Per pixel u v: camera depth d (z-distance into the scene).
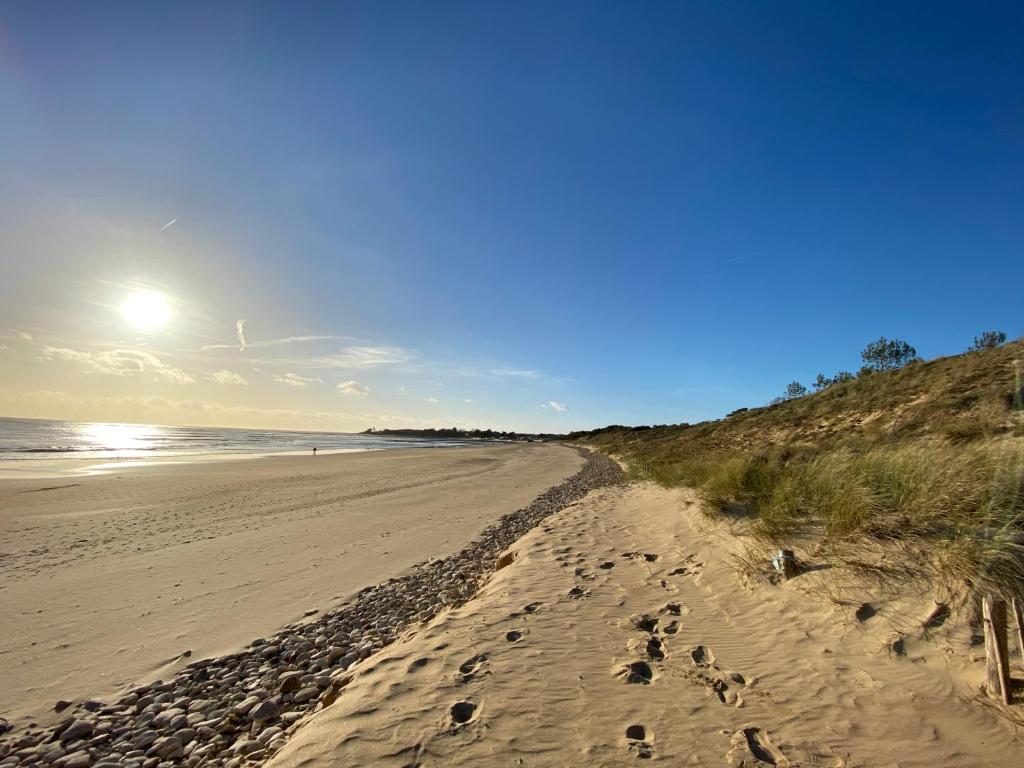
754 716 3.06
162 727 3.71
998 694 2.90
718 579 5.71
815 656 3.73
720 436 27.20
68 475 22.59
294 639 5.28
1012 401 11.59
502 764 2.59
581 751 2.70
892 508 5.18
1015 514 4.03
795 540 5.62
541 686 3.44
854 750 2.68
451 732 2.88
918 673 3.27
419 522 12.27
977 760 2.54
